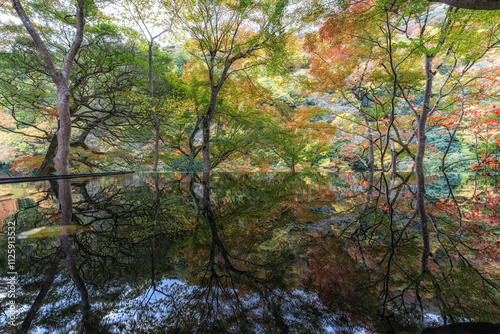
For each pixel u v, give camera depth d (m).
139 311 0.56
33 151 14.55
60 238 1.12
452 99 7.81
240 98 9.73
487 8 1.92
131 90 9.01
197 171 9.88
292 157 11.93
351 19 5.08
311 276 0.79
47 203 2.10
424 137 5.36
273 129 9.63
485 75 6.77
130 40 8.13
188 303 0.61
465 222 1.60
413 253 1.02
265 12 6.64
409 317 0.56
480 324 0.54
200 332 0.49
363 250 1.05
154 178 5.54
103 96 8.66
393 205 2.27
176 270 0.82
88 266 0.83
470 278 0.79
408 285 0.73
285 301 0.63
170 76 9.62
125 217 1.60
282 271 0.83
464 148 12.52
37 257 0.89
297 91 9.26
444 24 4.39
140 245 1.07
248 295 0.67
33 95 7.62
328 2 4.80
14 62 6.66
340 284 0.74
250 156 11.31
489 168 9.64
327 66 7.75
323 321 0.54
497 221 1.63
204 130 7.84
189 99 8.84
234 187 3.84
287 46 8.23
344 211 1.95
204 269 0.83
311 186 4.17
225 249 1.05
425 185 4.53
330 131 9.84
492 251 1.05
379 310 0.59
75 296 0.63
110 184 3.90
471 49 5.15
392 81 6.07
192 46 7.82
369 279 0.77
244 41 7.75
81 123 10.38
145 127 9.91
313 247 1.08
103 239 1.13
